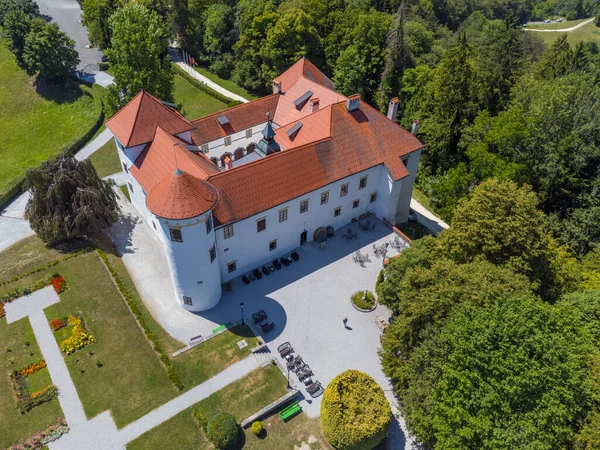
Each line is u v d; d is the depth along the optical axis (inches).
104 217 2108.8
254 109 2468.0
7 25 3599.9
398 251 2155.5
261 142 2132.1
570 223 2297.0
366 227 2257.6
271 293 1923.0
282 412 1504.7
